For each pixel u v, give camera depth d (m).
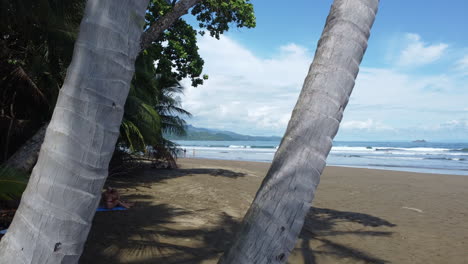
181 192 9.63
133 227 5.61
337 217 7.39
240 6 10.70
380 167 25.31
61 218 1.14
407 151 55.62
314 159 1.32
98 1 1.19
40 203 1.16
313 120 1.34
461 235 6.13
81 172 1.15
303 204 1.31
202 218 6.56
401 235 6.06
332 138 1.37
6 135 8.32
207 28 11.43
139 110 11.51
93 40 1.17
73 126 1.15
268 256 1.28
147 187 10.25
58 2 5.83
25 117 8.73
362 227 6.56
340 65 1.37
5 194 3.50
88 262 4.05
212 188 10.62
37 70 7.45
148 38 4.16
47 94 8.17
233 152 48.56
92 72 1.16
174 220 6.27
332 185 12.95
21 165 5.75
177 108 16.50
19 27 6.30
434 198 10.32
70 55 6.70
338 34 1.39
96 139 1.17
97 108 1.16
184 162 21.95
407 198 10.24
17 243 1.18
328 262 4.61
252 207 1.37
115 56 1.18
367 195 10.66
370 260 4.74
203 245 4.91
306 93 1.40
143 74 12.08
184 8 4.22
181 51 11.09
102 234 5.12
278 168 1.34
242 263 1.30
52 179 1.15
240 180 13.03
